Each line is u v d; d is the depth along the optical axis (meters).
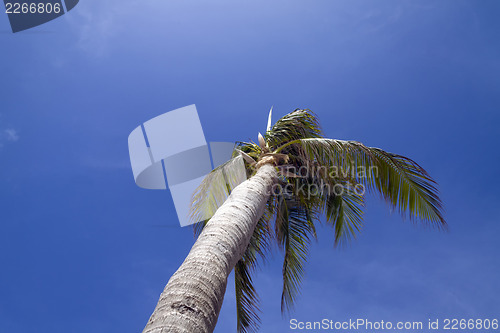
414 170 8.36
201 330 3.01
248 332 8.21
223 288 3.63
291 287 9.27
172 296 3.20
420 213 8.25
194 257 3.76
